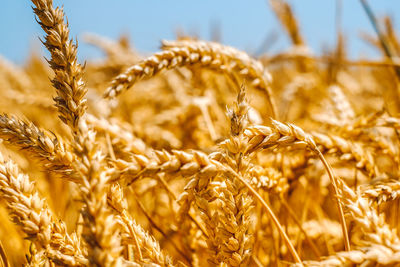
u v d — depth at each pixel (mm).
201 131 1048
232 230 568
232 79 758
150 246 585
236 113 565
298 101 1367
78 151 536
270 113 837
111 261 525
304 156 686
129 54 1375
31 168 881
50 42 571
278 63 1409
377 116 688
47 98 1143
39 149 576
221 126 1088
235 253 570
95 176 531
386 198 584
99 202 528
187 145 1012
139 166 542
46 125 1181
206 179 567
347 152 652
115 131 705
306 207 761
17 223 561
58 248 568
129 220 588
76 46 576
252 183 633
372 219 540
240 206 568
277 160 703
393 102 1152
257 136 572
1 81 1395
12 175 566
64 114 573
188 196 584
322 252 728
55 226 569
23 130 577
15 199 562
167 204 811
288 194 699
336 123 785
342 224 577
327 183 800
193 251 675
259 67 736
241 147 564
